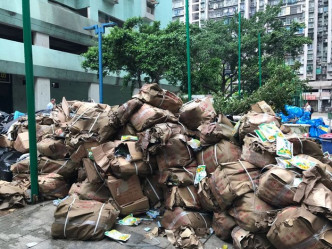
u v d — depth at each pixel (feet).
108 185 12.58
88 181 13.79
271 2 228.22
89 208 11.43
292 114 40.60
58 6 68.28
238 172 10.69
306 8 211.61
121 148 13.17
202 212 11.86
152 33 56.54
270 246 9.55
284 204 9.48
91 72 73.67
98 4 76.43
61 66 65.36
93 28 40.88
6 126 23.58
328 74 209.15
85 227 10.86
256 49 68.54
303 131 27.37
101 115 14.69
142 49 49.47
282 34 66.13
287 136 11.95
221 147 12.37
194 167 12.61
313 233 8.20
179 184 11.96
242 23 69.82
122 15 86.22
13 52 55.01
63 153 16.47
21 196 14.25
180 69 50.34
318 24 212.43
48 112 26.00
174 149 12.39
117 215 11.78
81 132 14.43
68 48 79.10
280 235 8.62
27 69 14.19
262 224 9.31
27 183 15.83
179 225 11.23
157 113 13.28
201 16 261.85
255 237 9.67
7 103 62.80
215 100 32.01
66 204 11.55
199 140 13.57
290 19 219.41
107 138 14.24
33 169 14.57
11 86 63.36
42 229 11.85
